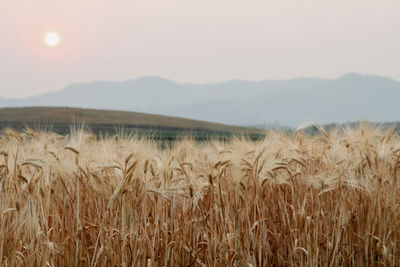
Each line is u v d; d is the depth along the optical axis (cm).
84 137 420
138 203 339
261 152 406
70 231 358
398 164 452
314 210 434
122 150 421
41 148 430
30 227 332
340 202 438
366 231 409
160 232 362
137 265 335
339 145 496
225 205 393
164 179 357
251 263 366
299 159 454
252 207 411
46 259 321
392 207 426
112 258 338
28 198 336
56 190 402
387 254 400
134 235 339
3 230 329
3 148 388
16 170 359
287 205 447
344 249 418
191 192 360
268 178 412
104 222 364
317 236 398
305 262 393
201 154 475
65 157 390
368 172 445
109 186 366
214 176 384
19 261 328
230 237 362
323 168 491
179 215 384
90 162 388
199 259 381
